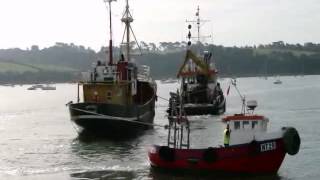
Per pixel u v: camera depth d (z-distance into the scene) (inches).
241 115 1662.2
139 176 1642.5
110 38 2957.7
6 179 1653.5
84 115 2490.2
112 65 2778.1
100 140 2493.8
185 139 2476.6
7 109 5403.5
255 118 1637.6
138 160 1911.9
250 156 1569.9
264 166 1594.5
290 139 1584.6
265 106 4845.0
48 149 2282.2
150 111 3206.2
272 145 1579.7
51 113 4685.0
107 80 2714.1
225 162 1584.6
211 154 1590.8
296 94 7322.8
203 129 2869.1
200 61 3796.8
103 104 2487.7
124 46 3452.3
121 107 2566.4
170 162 1646.2
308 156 1946.4
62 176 1675.7
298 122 3260.3
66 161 1945.1
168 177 1622.8
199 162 1605.6
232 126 1649.9
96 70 2746.1
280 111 4215.1
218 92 3919.8
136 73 3095.5
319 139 2407.7
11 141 2613.2
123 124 2578.7
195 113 3607.3
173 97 2758.4
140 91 3257.9
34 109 5344.5
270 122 3292.3
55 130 3107.8
